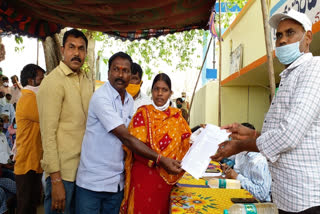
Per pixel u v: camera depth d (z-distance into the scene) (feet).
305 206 5.32
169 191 7.38
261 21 19.03
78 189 7.60
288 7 14.70
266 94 27.63
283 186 5.66
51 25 13.09
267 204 5.29
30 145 10.35
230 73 27.09
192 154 6.52
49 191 7.70
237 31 25.16
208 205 6.58
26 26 12.17
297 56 6.00
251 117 27.63
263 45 18.58
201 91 33.55
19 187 10.34
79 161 7.77
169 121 7.39
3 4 10.24
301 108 5.14
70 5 10.01
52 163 7.16
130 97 8.34
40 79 10.97
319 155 5.32
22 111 10.14
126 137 6.93
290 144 5.17
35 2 10.12
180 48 23.50
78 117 7.73
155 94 7.44
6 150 13.57
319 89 5.20
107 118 7.03
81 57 7.91
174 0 9.53
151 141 7.06
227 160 12.30
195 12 10.47
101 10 10.46
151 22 11.68
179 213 6.06
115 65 7.49
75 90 7.80
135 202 7.15
